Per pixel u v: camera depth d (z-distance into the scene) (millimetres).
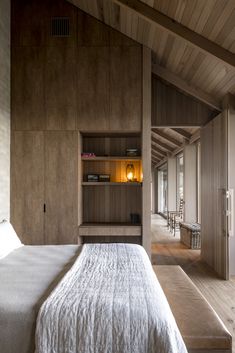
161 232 9477
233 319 3248
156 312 1700
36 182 4520
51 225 4484
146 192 4484
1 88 4172
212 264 5293
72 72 4535
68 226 4473
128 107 4516
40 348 1626
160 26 3738
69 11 4574
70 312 1681
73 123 4516
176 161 11867
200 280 4621
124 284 2086
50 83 4531
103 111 4516
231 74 4184
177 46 4285
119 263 2660
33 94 4535
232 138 4668
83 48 4539
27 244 4484
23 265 2643
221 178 4879
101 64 4539
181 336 1771
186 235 7246
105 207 5090
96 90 4523
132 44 4543
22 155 4527
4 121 4293
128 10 3809
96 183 4734
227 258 4621
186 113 5473
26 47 4555
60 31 4570
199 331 1945
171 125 5461
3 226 3398
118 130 4508
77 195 4496
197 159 8602
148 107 4492
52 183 4504
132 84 4520
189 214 8594
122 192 5105
